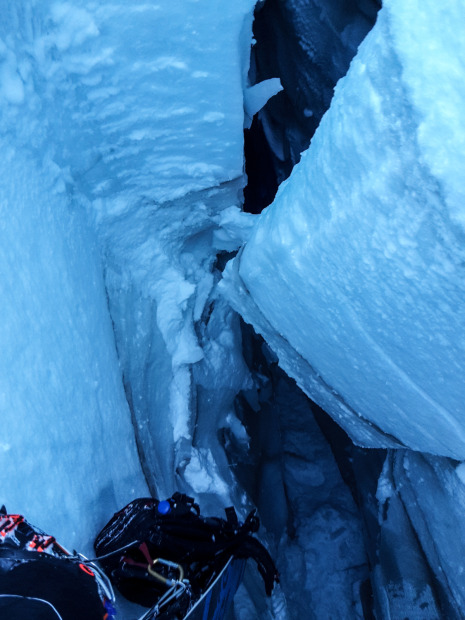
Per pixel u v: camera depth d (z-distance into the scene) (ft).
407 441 6.89
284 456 12.07
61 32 5.75
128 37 6.09
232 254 9.95
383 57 4.15
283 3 8.86
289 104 10.08
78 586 3.00
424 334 5.17
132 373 8.48
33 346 5.48
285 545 10.91
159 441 9.23
